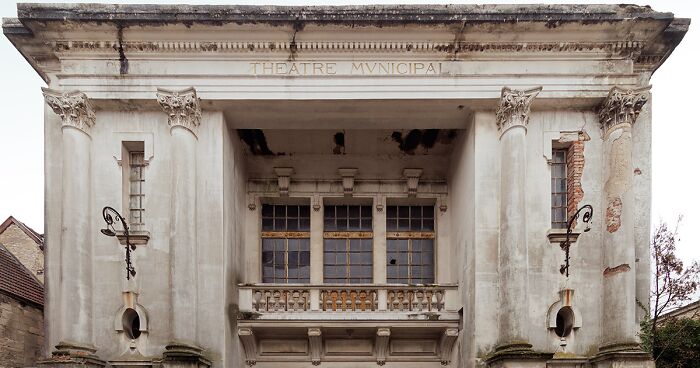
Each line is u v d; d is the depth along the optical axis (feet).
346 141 60.13
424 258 63.26
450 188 61.82
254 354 56.24
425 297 55.31
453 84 49.19
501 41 48.80
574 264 48.62
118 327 47.39
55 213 48.83
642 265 48.65
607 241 47.96
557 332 48.32
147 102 49.24
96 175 49.44
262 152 61.41
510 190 47.55
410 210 64.49
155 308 47.78
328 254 63.16
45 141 49.55
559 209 50.83
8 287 57.62
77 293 46.26
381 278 61.36
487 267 48.42
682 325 55.52
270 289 54.49
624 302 45.91
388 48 49.16
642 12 47.60
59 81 48.83
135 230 49.14
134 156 51.21
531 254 48.62
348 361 57.62
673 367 54.29
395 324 53.93
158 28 47.83
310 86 49.19
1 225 78.07
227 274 50.31
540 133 50.26
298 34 48.55
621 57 49.39
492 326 47.62
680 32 49.96
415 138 59.82
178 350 44.70
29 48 50.75
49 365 43.75
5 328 55.11
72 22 47.29
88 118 48.91
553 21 47.39
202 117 50.31
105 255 48.57
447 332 53.93
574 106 50.24
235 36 48.60
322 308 54.75
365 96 49.06
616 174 47.80
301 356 57.47
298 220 63.98
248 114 51.60
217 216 49.03
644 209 49.44
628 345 44.93
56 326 46.68
